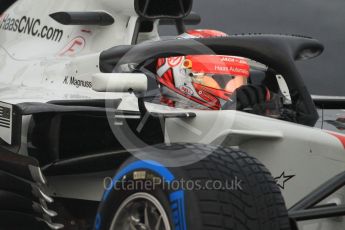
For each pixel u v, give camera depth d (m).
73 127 16.70
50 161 16.03
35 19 21.05
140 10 19.06
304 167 14.88
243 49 16.23
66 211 16.19
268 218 12.11
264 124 15.07
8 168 15.78
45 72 19.22
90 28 19.77
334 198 14.99
